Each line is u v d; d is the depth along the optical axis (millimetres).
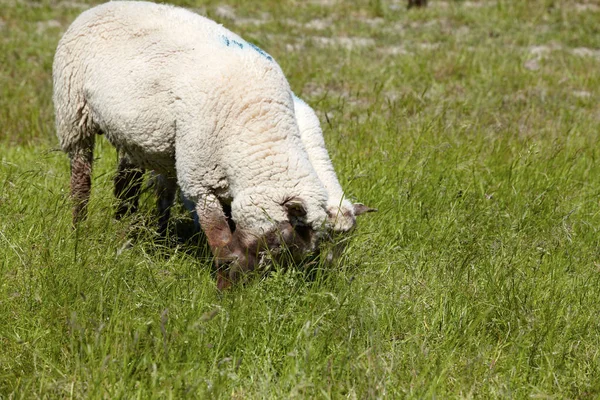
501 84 14094
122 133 6844
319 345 5488
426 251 7227
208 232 6625
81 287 5730
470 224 7523
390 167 8898
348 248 6676
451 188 8422
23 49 15680
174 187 7926
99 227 6664
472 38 17922
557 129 11367
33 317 5609
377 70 14617
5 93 12602
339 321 5727
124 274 5996
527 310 6027
